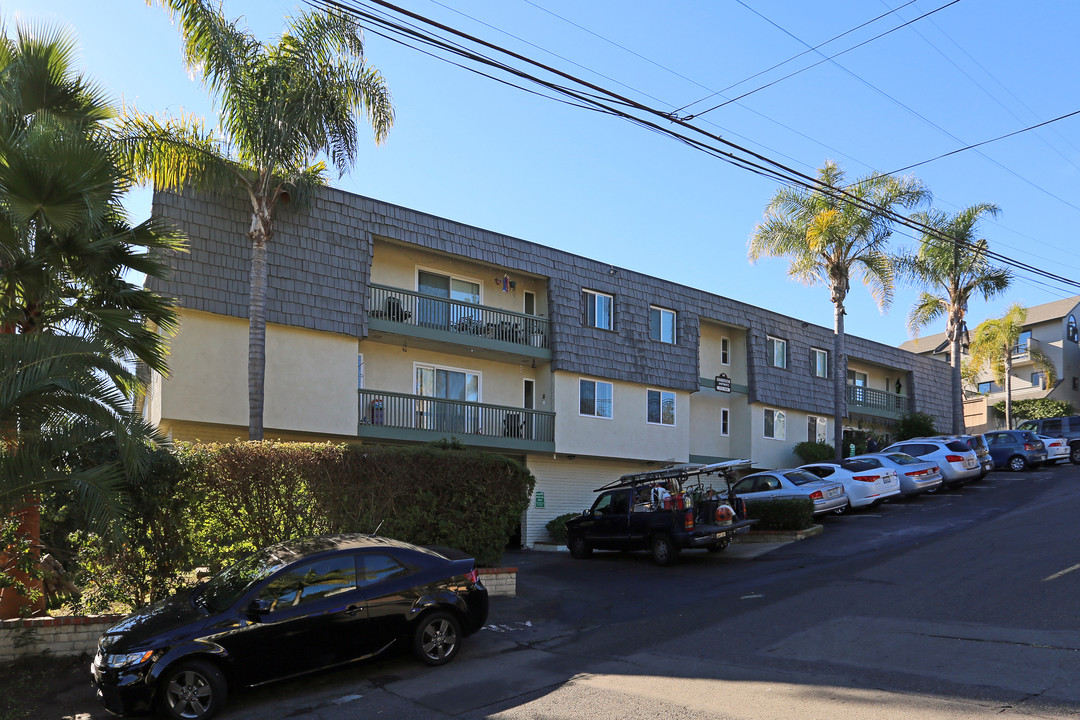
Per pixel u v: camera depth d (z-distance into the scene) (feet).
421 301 74.59
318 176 64.23
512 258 80.53
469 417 76.38
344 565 31.48
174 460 37.19
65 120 34.65
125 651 27.32
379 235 70.69
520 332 81.25
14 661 32.73
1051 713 22.07
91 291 35.81
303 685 30.42
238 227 62.44
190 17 52.80
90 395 29.94
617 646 34.63
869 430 122.52
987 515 64.49
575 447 84.33
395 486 43.88
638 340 91.15
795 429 112.16
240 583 30.58
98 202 32.09
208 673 27.40
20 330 33.91
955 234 113.19
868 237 96.17
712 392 103.86
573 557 64.75
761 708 24.54
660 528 58.03
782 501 64.80
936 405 139.23
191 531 38.04
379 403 70.74
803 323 114.62
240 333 62.44
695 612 40.27
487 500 47.80
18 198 30.30
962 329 121.49
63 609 39.40
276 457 40.32
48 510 35.53
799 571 49.57
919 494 83.71
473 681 30.12
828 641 32.14
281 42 55.93
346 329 67.21
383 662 33.04
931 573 43.29
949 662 27.78
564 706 26.32
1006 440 100.99
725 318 102.83
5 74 36.40
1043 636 29.81
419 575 32.76
